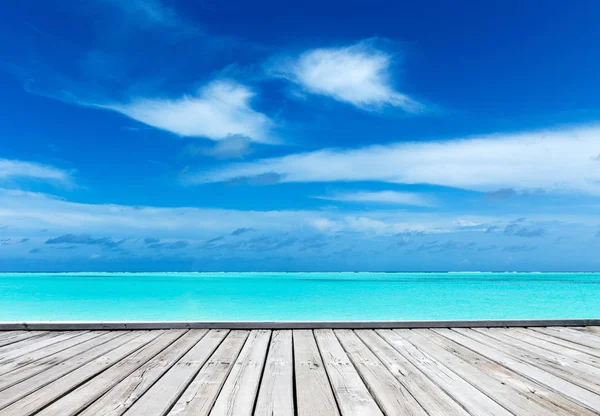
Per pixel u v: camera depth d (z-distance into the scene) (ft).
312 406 7.49
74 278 134.62
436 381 8.91
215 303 66.08
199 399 7.75
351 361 10.70
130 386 8.46
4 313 55.77
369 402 7.67
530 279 139.03
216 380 8.93
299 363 10.49
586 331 15.11
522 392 8.21
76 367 9.91
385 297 72.64
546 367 10.05
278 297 73.51
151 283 107.45
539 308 59.88
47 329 15.06
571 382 8.86
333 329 15.48
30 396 7.82
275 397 7.93
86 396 7.85
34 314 54.75
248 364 10.30
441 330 15.30
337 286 97.76
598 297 72.43
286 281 120.98
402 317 50.96
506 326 16.01
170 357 10.98
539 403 7.61
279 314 54.29
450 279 136.56
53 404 7.43
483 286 97.60
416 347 12.37
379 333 14.71
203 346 12.39
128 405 7.39
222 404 7.49
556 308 60.08
